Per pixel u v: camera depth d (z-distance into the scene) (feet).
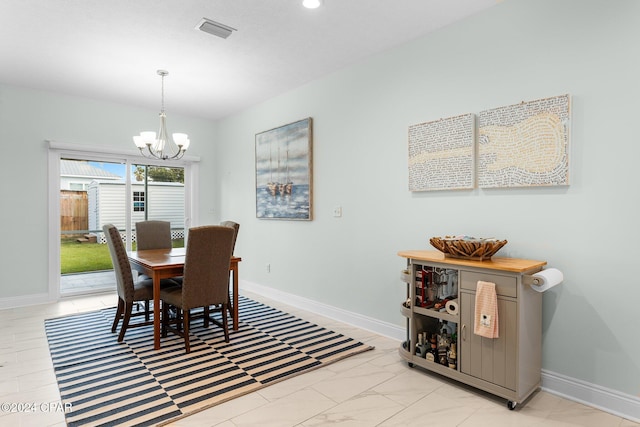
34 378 7.96
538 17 7.50
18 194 13.78
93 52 10.61
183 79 12.85
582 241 6.97
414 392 7.41
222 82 13.15
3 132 13.44
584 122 6.91
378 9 8.36
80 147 14.80
